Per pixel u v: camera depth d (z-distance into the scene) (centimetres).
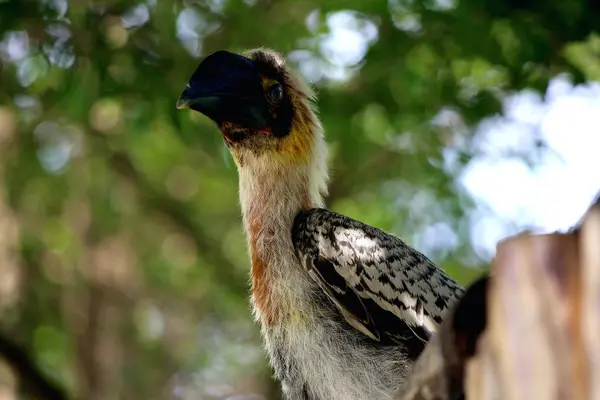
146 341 2489
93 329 2214
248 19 1441
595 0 1284
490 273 308
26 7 1326
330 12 1435
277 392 1747
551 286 284
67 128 1712
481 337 319
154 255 2269
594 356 269
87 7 1355
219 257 2142
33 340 1997
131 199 2095
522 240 292
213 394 2789
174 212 2145
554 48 1353
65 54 1355
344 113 1481
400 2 1397
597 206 275
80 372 2203
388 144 1680
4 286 1972
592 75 1405
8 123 1769
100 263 2197
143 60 1371
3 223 1952
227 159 1524
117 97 1374
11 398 1662
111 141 1756
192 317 2612
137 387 2392
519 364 286
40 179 1889
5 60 1429
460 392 343
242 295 2103
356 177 1753
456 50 1377
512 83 1388
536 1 1283
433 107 1496
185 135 1427
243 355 2680
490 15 1273
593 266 271
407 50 1411
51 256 2094
